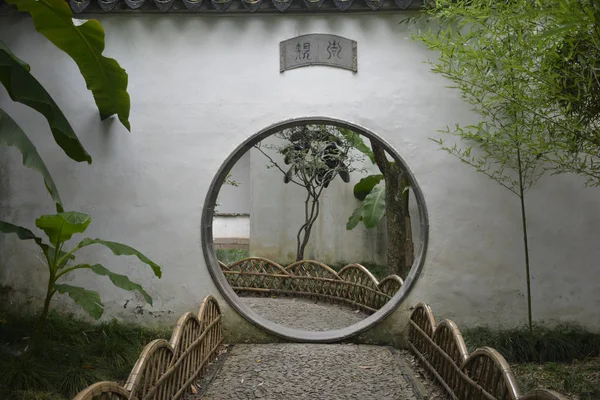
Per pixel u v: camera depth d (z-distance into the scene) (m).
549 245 4.93
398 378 4.23
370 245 10.11
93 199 5.02
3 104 5.06
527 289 4.71
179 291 5.02
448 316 4.96
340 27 5.02
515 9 3.48
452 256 4.96
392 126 5.00
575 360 4.49
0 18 5.04
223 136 5.04
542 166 4.91
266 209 10.28
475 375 3.33
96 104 4.79
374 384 4.12
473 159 4.92
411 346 4.84
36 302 5.01
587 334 4.78
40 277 5.02
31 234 3.81
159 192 5.04
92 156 5.02
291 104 5.01
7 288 5.03
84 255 5.01
